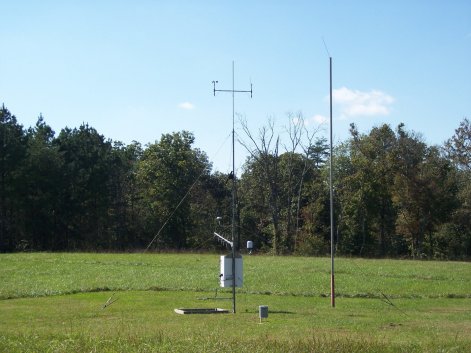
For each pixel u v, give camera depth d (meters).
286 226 71.69
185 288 30.45
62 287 30.34
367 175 69.69
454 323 19.28
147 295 27.77
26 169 66.00
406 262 44.41
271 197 70.31
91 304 24.30
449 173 68.62
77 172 70.94
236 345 12.21
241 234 75.19
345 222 71.31
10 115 68.56
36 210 67.62
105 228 76.38
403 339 14.55
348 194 70.69
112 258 44.12
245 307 23.41
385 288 31.27
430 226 68.94
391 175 69.38
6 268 37.88
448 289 31.36
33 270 37.19
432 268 39.94
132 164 87.19
